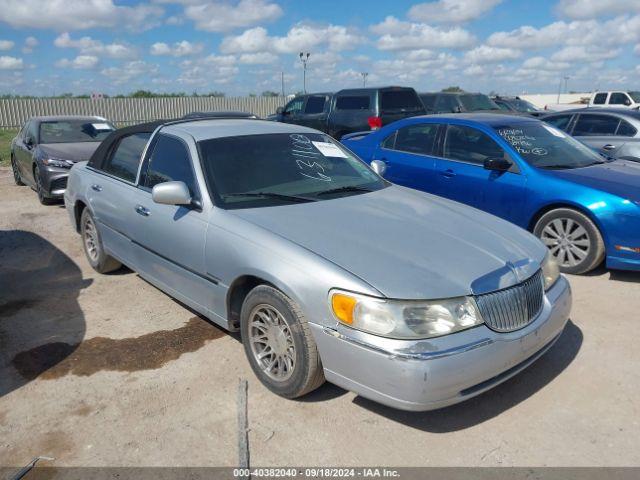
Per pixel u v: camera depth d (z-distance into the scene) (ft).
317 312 10.21
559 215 18.52
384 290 9.67
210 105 115.75
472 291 9.98
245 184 13.50
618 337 14.05
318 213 12.51
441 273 10.21
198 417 10.97
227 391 11.87
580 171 19.38
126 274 19.15
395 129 24.44
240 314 12.38
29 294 17.46
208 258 12.53
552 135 21.85
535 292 11.08
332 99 49.75
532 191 19.10
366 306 9.63
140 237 15.20
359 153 25.64
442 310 9.62
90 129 34.27
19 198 32.83
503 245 11.72
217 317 12.85
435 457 9.80
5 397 11.75
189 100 113.39
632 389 11.76
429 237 11.59
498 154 20.52
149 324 15.16
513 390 11.82
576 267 18.39
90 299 16.96
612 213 17.28
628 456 9.74
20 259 21.07
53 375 12.59
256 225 11.80
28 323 15.33
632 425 10.59
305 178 14.32
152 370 12.75
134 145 16.83
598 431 10.43
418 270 10.21
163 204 14.06
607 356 13.11
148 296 17.12
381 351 9.43
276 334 11.29
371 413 11.06
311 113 52.37
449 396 9.55
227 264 11.97
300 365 10.73
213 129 15.12
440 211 13.43
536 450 9.95
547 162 20.06
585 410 11.08
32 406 11.41
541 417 10.89
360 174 15.58
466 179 21.07
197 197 13.24
